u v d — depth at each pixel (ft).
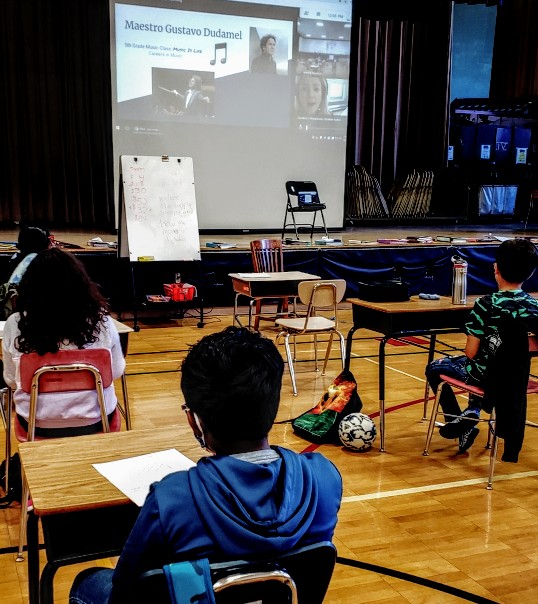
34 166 36.11
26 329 8.00
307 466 4.10
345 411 13.09
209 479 3.77
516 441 10.36
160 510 3.68
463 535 9.48
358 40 40.14
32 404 8.14
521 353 10.16
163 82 31.24
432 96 43.34
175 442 6.24
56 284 7.98
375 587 8.13
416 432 13.62
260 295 18.65
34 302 7.97
